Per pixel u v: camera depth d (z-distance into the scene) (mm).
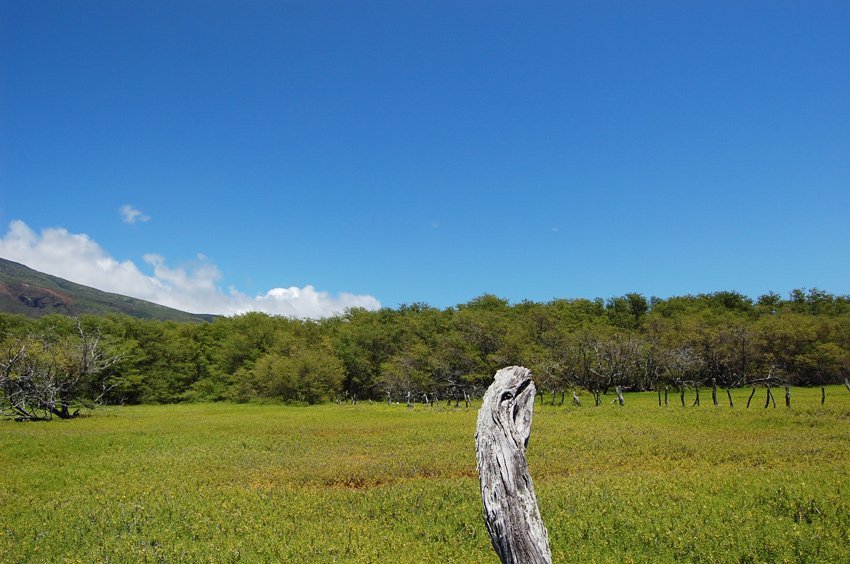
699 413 32719
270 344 83000
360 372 76750
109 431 33094
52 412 45156
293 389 68938
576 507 12625
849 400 39406
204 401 77250
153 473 19234
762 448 20047
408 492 14969
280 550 10234
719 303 90625
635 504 12461
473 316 68625
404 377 65062
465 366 66062
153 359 75875
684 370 59500
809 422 27109
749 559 8984
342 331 80688
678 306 89500
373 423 35500
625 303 91562
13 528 12344
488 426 4551
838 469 15195
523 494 4277
